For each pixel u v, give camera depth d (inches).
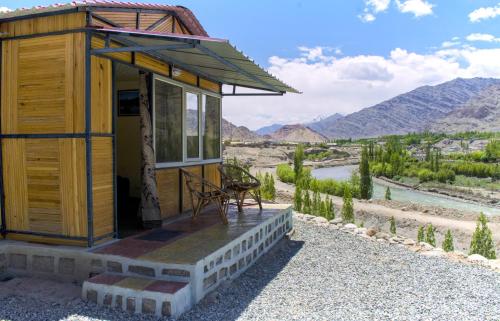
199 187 280.1
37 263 171.8
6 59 180.9
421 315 146.3
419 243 273.6
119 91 283.7
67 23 167.9
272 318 138.3
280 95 317.7
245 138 5344.5
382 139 4662.9
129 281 145.8
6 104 182.1
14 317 130.6
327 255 232.2
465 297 167.9
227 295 159.8
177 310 134.0
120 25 191.9
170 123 241.6
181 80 253.1
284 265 210.1
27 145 178.7
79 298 147.7
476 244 426.3
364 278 190.5
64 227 173.6
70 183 170.9
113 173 182.9
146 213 208.4
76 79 166.7
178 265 146.9
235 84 317.7
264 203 308.8
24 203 181.3
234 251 183.0
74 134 167.8
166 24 234.2
